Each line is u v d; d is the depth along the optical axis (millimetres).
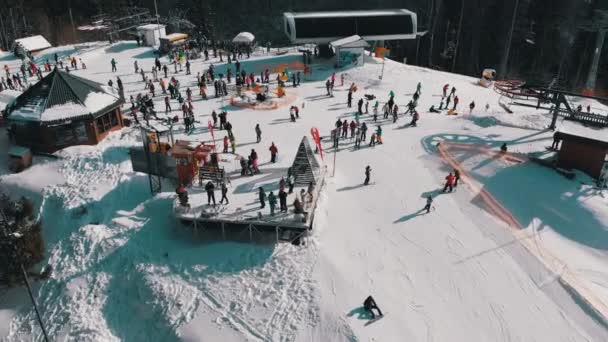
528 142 31469
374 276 19812
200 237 22641
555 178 27062
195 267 20609
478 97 42656
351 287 19062
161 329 18359
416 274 20062
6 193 26906
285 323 17812
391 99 36719
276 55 54688
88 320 19297
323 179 26391
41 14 82125
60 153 29625
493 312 18328
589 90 53406
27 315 20250
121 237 22688
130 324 19125
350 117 36406
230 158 28859
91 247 22344
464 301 18797
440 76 48219
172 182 26516
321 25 50000
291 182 24094
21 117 29156
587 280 19984
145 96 37062
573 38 68438
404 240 22094
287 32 50969
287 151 29922
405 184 26750
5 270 20797
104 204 25062
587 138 26531
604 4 65750
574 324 17891
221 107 38406
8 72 45406
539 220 23859
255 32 97562
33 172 28297
